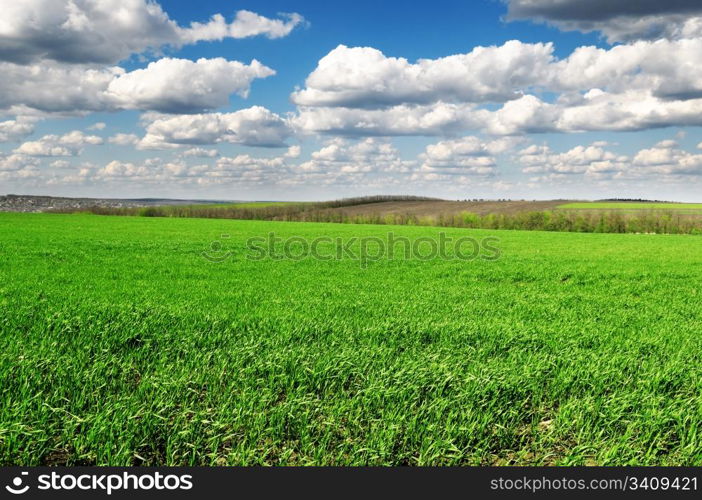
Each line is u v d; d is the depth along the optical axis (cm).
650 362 675
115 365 620
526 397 553
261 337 755
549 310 1102
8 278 1402
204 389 564
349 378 605
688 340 820
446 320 945
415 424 470
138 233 3784
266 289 1330
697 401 534
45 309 935
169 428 460
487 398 539
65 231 3753
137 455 420
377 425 467
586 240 4091
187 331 784
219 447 449
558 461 434
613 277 1803
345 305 1089
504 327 878
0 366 578
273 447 443
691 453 442
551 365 655
